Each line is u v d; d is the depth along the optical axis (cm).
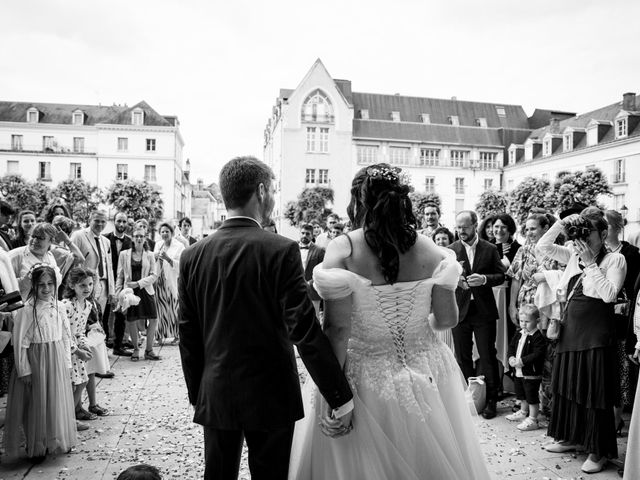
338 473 224
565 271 383
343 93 5281
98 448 400
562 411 375
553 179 4644
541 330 430
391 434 225
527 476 343
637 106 4153
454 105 5656
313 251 737
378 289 226
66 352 397
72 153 5197
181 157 6166
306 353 204
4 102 5412
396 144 5144
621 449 393
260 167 235
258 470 217
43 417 370
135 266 718
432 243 243
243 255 215
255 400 210
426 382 231
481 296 482
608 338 352
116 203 3875
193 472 356
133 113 5234
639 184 3781
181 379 612
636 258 450
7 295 356
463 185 5262
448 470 222
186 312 230
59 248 589
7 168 5188
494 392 477
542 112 5741
